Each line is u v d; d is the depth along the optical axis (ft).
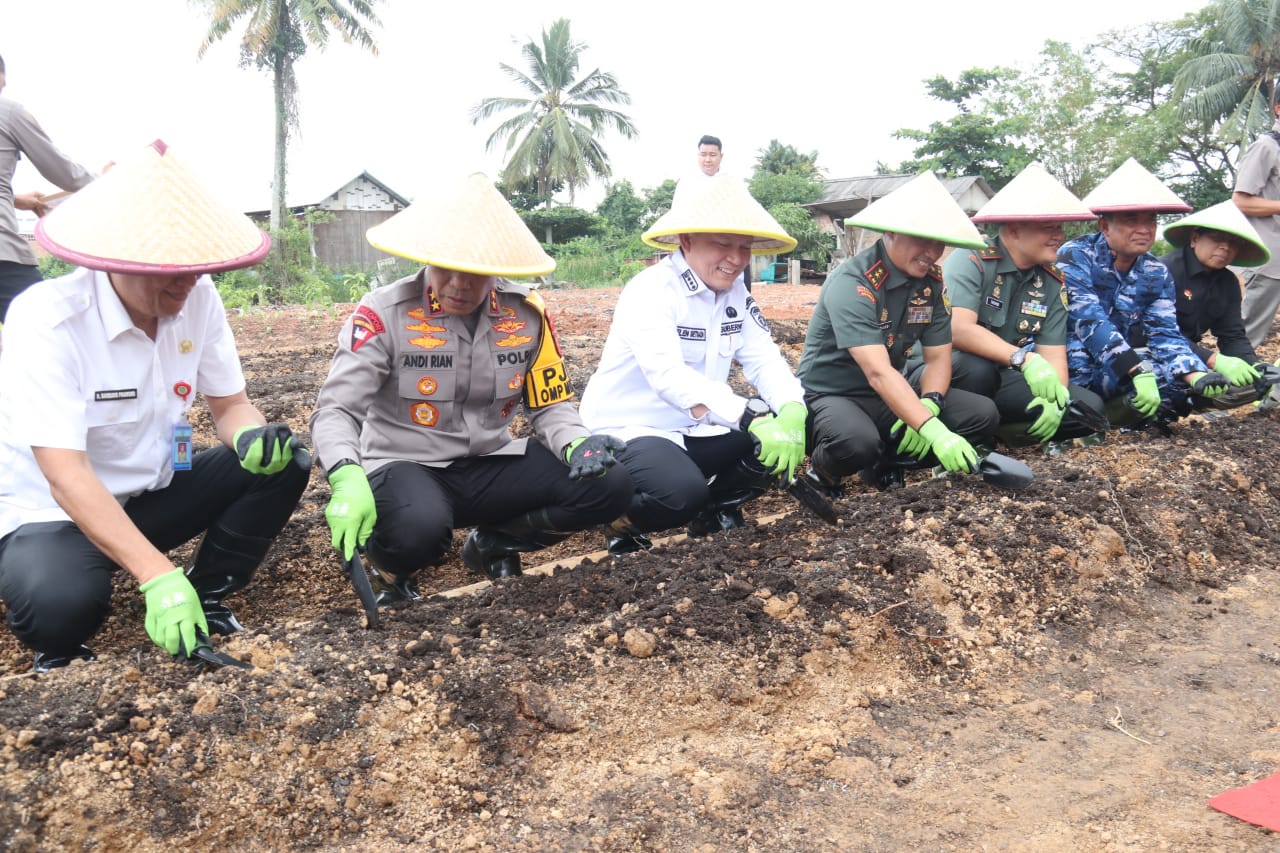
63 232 7.76
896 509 12.65
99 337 8.59
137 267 7.59
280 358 27.84
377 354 10.16
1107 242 16.56
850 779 8.27
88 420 8.77
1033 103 105.81
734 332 12.56
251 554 10.21
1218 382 16.28
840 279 13.12
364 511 9.27
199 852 7.11
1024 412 15.58
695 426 12.89
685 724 8.85
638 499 11.85
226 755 7.47
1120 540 12.34
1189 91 100.99
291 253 78.69
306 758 7.66
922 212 12.52
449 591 12.55
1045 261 14.75
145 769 7.24
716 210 11.41
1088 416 15.33
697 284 11.97
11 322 8.37
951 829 7.60
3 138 14.48
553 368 11.07
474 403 10.74
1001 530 12.04
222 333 9.82
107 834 6.93
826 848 7.39
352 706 8.09
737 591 10.19
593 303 48.70
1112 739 8.95
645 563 11.00
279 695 8.00
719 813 7.77
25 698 7.80
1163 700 9.68
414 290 10.26
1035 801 7.95
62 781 7.01
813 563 11.07
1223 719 9.27
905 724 9.21
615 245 122.52
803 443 11.58
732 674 9.25
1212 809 7.75
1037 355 14.44
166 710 7.70
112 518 8.25
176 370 9.37
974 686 9.91
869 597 10.53
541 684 8.70
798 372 14.64
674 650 9.28
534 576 10.75
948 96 123.24
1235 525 13.62
